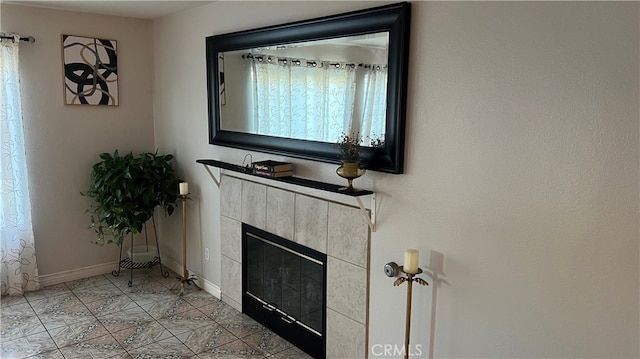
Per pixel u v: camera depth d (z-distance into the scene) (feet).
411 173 7.26
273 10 9.49
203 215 12.59
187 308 11.71
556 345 5.90
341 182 8.48
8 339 10.02
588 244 5.47
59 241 13.16
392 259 7.76
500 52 6.01
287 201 9.71
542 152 5.75
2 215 11.89
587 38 5.25
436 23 6.66
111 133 13.65
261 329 10.69
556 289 5.82
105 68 13.24
